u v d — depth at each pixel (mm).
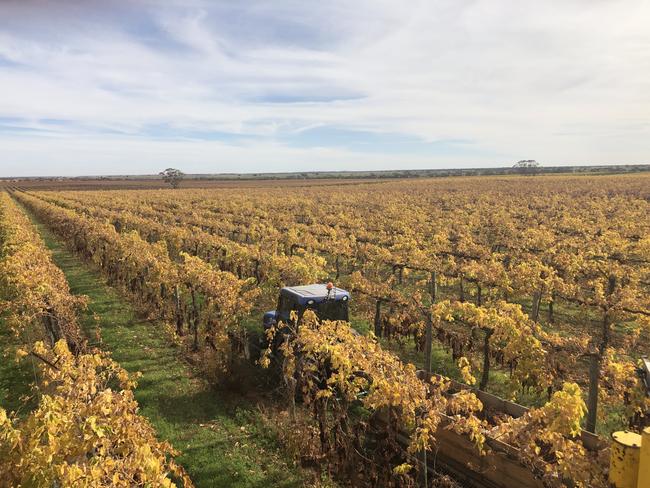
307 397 7516
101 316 15016
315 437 7648
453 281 16141
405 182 97688
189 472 7453
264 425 8734
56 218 31172
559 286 14289
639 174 101312
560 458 5137
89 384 5449
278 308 10719
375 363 6730
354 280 14430
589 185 63438
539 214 33844
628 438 4543
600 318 15016
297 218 35406
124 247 17125
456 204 44125
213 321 11250
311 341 7418
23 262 12898
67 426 4516
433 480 6184
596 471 4875
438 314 10328
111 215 32125
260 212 36125
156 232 24297
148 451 4723
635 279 15242
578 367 10953
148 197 57531
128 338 13164
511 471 5621
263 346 11477
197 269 12648
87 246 22703
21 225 24531
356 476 6801
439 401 6324
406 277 19547
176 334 13133
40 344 6984
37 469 4078
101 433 4496
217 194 65375
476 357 11367
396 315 11992
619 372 7676
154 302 15242
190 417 9109
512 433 5578
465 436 6129
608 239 20750
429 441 6629
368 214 35594
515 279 14836
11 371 10906
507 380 10352
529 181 79812
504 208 36062
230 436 8461
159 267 13852
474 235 27297
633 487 4414
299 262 14516
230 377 10195
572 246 20016
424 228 27094
